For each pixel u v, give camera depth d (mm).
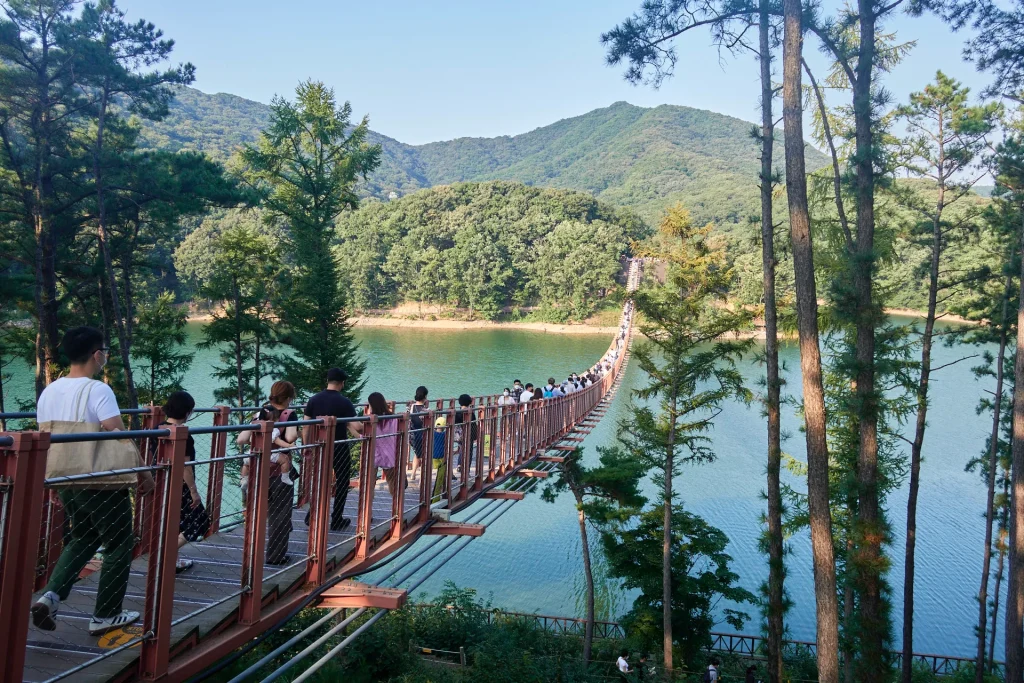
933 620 21516
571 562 25844
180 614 4102
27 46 17969
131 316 24391
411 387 54594
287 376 26766
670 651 16922
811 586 23781
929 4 10969
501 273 110125
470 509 30297
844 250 12812
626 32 11164
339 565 5887
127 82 18562
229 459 4230
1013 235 16109
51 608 3492
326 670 13297
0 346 22375
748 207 154625
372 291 113500
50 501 4398
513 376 62062
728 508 30766
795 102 10008
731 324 16094
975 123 14375
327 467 5461
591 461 36500
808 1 11344
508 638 16875
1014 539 10688
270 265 28047
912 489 14672
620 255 111625
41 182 18719
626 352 42781
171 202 20688
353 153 30188
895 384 14023
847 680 14547
